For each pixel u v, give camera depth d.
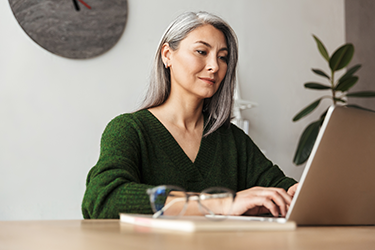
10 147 1.93
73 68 2.11
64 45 2.08
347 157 0.59
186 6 2.48
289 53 2.87
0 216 1.87
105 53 2.20
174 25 1.22
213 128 1.27
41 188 1.97
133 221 0.55
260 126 2.63
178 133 1.22
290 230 0.50
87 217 0.87
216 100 1.33
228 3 2.64
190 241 0.35
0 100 1.94
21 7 2.00
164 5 2.40
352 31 3.30
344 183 0.60
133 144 1.07
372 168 0.63
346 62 2.47
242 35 2.67
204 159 1.21
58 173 2.02
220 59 1.23
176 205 0.61
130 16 2.29
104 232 0.43
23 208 1.92
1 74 1.95
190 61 1.17
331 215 0.60
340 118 0.57
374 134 0.63
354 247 0.37
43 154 1.99
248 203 0.70
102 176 0.86
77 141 2.08
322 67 3.03
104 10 2.18
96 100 2.14
